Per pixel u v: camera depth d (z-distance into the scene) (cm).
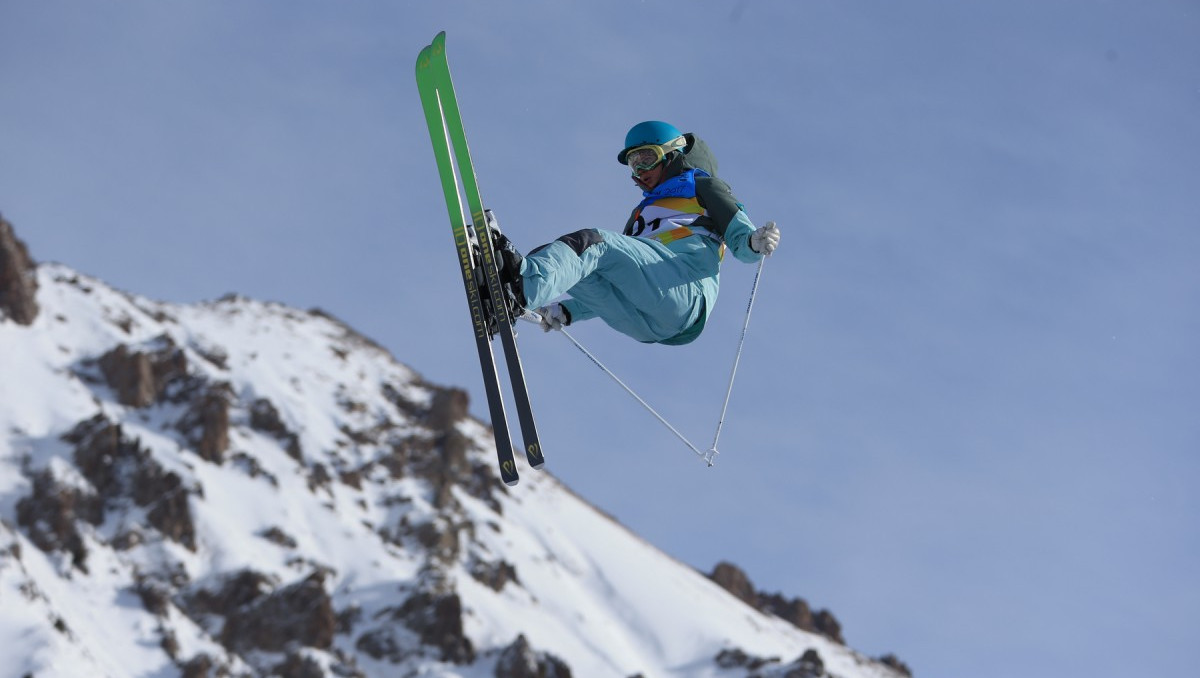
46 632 18650
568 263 1459
